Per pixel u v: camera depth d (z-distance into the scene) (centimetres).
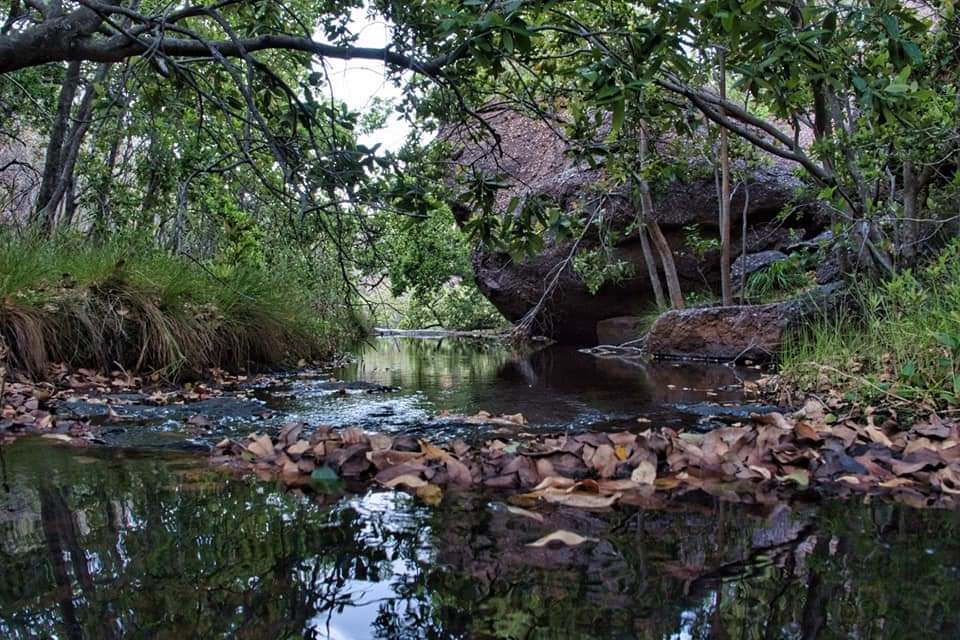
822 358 381
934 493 158
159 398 348
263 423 273
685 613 89
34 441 227
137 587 98
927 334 306
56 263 457
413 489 160
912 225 463
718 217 780
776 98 214
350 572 104
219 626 85
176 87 306
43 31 261
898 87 215
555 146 895
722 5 189
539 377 455
